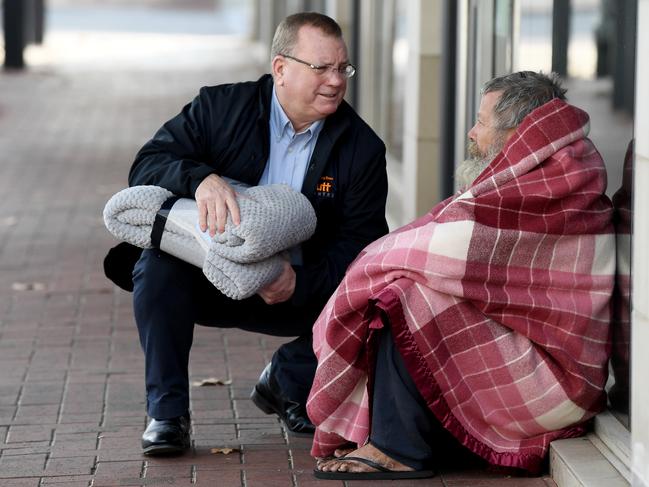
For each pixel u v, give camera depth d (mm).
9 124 24781
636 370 5711
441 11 10953
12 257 13242
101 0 70438
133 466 6848
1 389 8508
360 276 6449
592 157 6457
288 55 6766
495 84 6543
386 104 16109
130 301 11289
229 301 7113
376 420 6520
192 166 6828
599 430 6500
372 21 16953
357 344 6457
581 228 6340
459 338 6414
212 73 34781
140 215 6730
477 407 6504
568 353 6383
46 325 10406
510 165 6363
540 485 6441
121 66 36625
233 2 69438
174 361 6883
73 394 8383
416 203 11578
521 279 6383
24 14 35625
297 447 7199
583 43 8219
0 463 6941
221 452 7062
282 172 7074
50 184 18125
